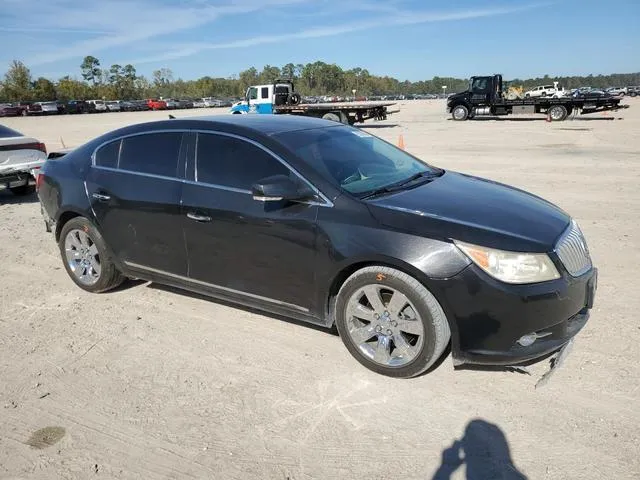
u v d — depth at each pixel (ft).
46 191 16.96
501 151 47.75
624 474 8.50
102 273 16.02
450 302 10.23
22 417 10.51
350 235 11.11
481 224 10.68
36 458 9.36
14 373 12.12
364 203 11.39
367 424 9.95
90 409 10.70
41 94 328.70
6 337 13.89
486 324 10.17
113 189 14.98
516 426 9.71
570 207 25.58
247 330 13.83
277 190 11.33
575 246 11.14
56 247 22.08
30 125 121.49
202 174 13.44
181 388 11.32
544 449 9.12
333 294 11.96
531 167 37.96
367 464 8.95
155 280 15.02
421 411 10.25
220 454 9.31
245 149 12.96
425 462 8.95
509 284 10.02
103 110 232.53
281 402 10.71
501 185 14.21
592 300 11.32
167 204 13.82
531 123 82.89
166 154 14.23
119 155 15.30
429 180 13.69
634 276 16.39
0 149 30.01
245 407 10.59
